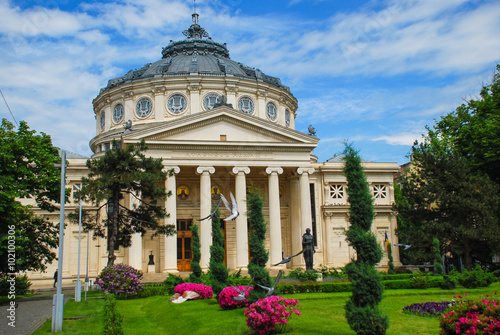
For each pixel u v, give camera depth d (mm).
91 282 46125
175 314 25609
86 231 40031
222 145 51062
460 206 43594
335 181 61500
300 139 53531
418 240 44812
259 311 19641
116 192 39000
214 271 29719
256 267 23828
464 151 52562
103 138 64375
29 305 31531
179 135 50938
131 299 34656
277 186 52438
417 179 48750
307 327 20500
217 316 23875
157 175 39438
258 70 69125
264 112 65500
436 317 22844
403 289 35500
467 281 35688
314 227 60062
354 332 19266
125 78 68625
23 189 37688
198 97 62625
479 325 17250
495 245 42219
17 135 38375
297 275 39375
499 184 48094
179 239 54875
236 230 50406
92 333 21766
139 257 47406
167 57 73688
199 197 56062
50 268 53312
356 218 19578
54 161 40062
